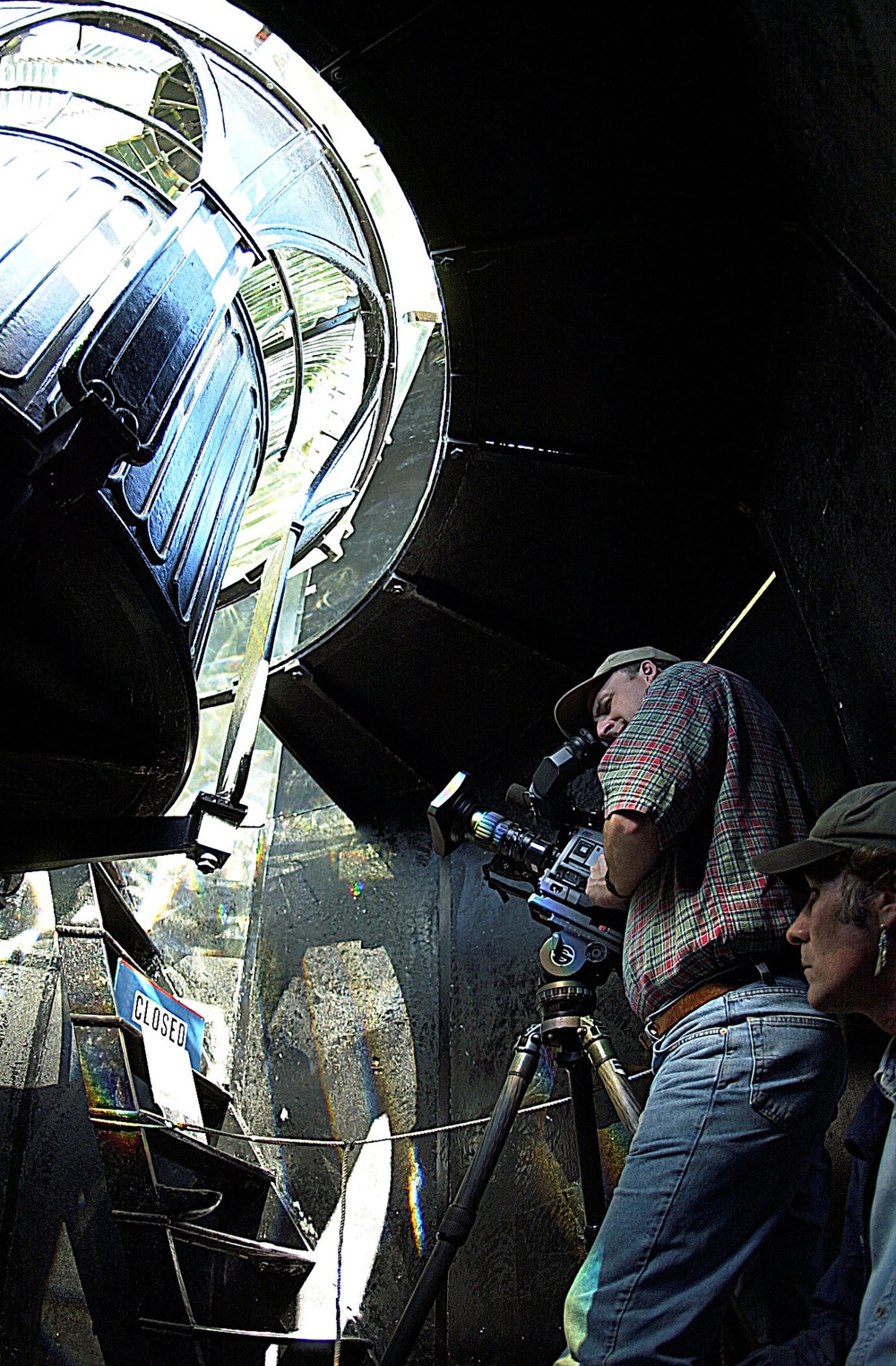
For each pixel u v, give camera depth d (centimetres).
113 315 280
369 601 508
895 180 248
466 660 523
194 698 319
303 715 552
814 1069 198
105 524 265
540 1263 393
